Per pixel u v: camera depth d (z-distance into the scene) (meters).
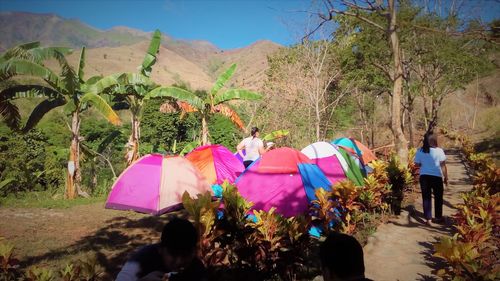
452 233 6.14
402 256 5.18
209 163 9.41
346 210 6.09
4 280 4.27
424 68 22.83
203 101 14.34
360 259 1.69
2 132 16.00
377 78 18.94
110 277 5.05
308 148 8.96
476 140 29.20
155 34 13.67
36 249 6.31
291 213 6.21
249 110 19.30
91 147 19.95
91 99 11.45
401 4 15.22
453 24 14.23
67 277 3.84
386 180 7.39
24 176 13.87
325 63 16.98
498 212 5.14
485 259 3.95
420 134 31.53
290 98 17.83
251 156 9.62
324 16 9.79
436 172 6.73
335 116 21.28
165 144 22.50
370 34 17.27
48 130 20.83
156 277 2.02
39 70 10.59
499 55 21.61
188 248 2.04
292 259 4.11
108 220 8.47
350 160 9.02
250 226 4.09
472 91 42.94
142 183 8.21
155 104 22.41
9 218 8.76
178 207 7.79
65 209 9.84
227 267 4.34
